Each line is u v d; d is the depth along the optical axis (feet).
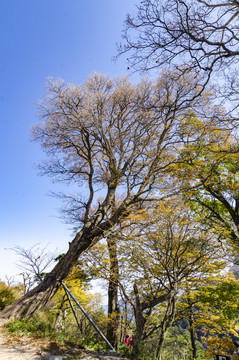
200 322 39.24
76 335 22.24
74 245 33.91
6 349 15.76
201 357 41.63
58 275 31.12
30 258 44.55
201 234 29.07
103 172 46.83
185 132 38.27
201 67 18.65
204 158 41.78
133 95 41.88
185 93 31.78
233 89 18.95
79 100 38.93
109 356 18.11
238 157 34.71
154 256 29.07
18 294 37.17
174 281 24.17
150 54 17.98
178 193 33.81
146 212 31.63
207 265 29.86
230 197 48.55
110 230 35.19
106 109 43.55
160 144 41.34
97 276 40.16
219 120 21.31
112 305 43.50
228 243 33.53
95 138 42.83
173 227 27.50
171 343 40.78
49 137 41.57
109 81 43.16
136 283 32.91
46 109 39.42
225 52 17.44
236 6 16.22
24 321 23.68
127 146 44.60
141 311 31.07
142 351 20.40
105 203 39.83
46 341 18.90
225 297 35.27
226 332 40.09
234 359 14.56
